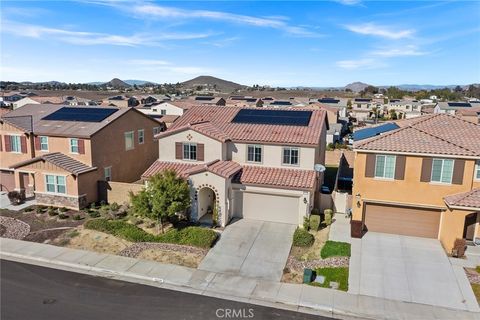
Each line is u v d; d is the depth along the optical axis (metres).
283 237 24.19
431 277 19.45
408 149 23.20
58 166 28.97
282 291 18.23
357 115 103.25
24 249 22.42
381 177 24.20
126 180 35.62
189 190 25.20
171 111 81.06
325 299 17.56
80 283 18.83
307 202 25.56
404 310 16.77
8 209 29.11
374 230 25.30
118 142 34.03
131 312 16.39
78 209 28.95
